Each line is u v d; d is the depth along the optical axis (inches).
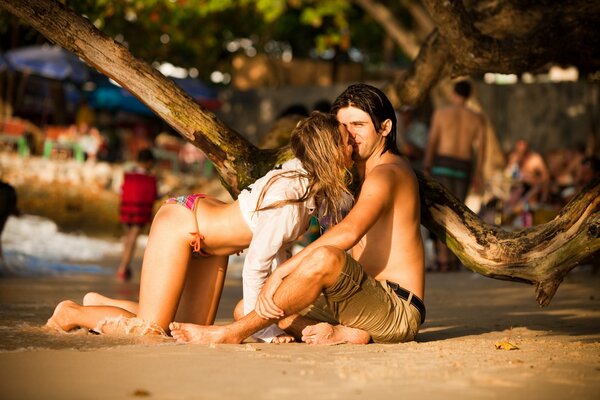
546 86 1467.8
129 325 312.5
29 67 1416.1
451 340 334.6
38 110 1690.5
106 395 207.2
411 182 326.0
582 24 405.1
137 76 354.6
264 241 300.8
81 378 226.8
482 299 537.3
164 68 1630.2
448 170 767.1
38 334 310.0
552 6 420.2
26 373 232.7
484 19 448.8
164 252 315.6
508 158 1282.0
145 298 316.5
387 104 328.2
